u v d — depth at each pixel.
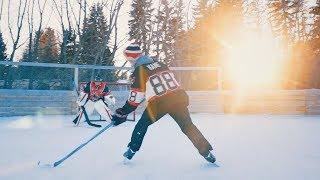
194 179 2.45
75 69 8.79
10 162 3.03
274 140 4.37
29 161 3.08
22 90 8.33
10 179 2.44
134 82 2.96
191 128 2.90
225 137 4.65
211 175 2.57
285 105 9.28
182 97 2.93
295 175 2.54
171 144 4.08
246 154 3.41
